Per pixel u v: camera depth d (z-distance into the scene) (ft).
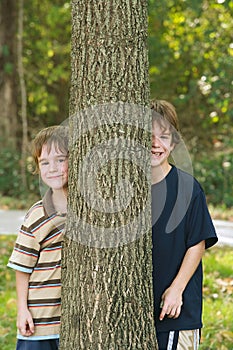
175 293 12.39
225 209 43.11
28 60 61.82
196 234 12.67
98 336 11.36
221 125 57.88
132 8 11.46
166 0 51.37
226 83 47.42
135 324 11.49
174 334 12.53
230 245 30.25
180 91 59.67
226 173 46.73
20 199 47.62
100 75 11.39
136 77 11.51
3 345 18.31
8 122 54.44
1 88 54.39
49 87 65.57
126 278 11.41
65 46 62.03
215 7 51.06
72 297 11.65
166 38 55.36
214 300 22.38
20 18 54.85
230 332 18.56
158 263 12.65
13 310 21.34
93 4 11.40
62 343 11.89
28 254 13.10
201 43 52.39
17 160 50.52
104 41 11.37
